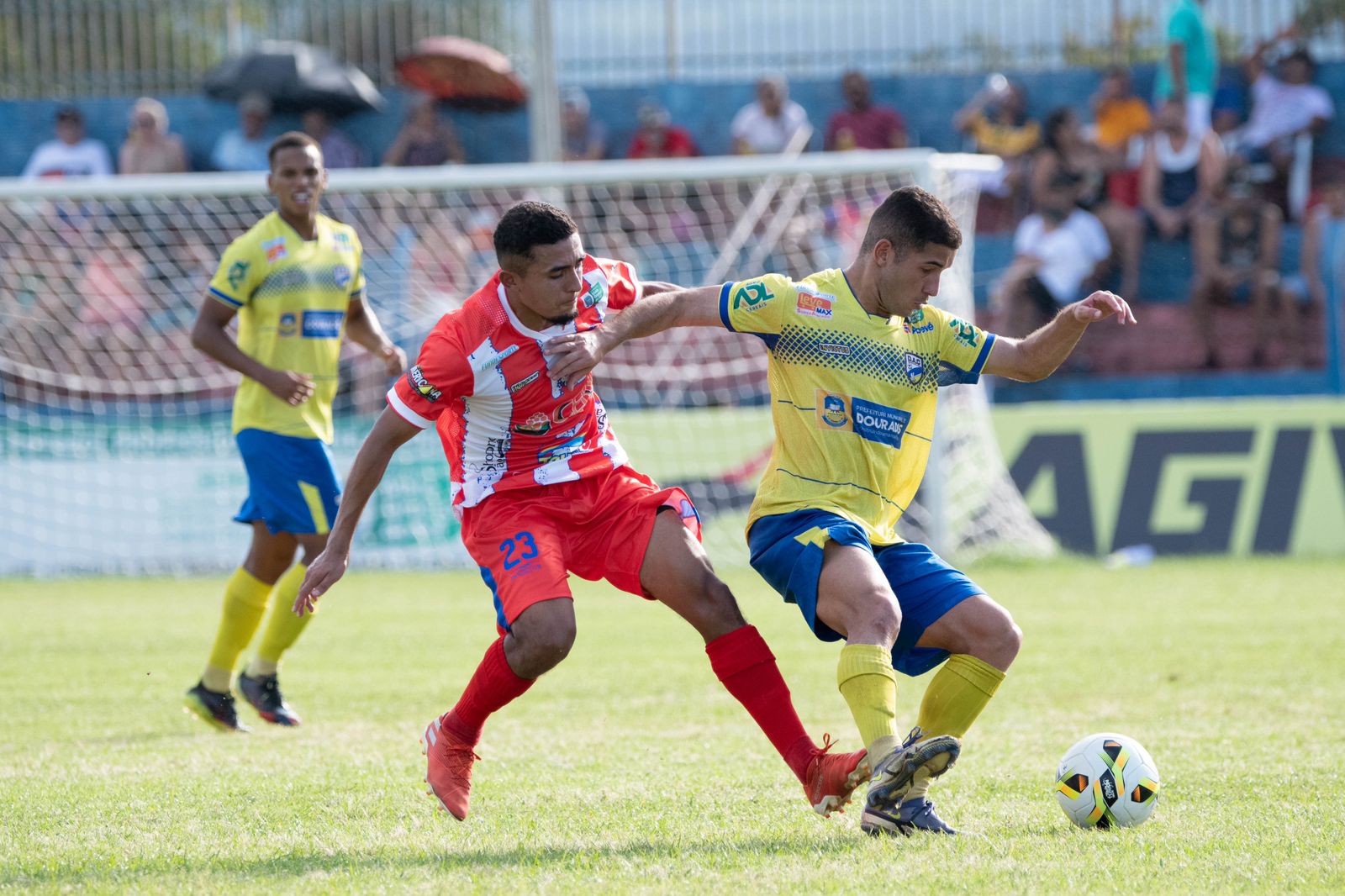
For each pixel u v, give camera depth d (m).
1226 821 13.75
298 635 21.36
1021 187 58.31
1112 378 54.97
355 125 61.69
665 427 46.22
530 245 13.49
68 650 29.84
